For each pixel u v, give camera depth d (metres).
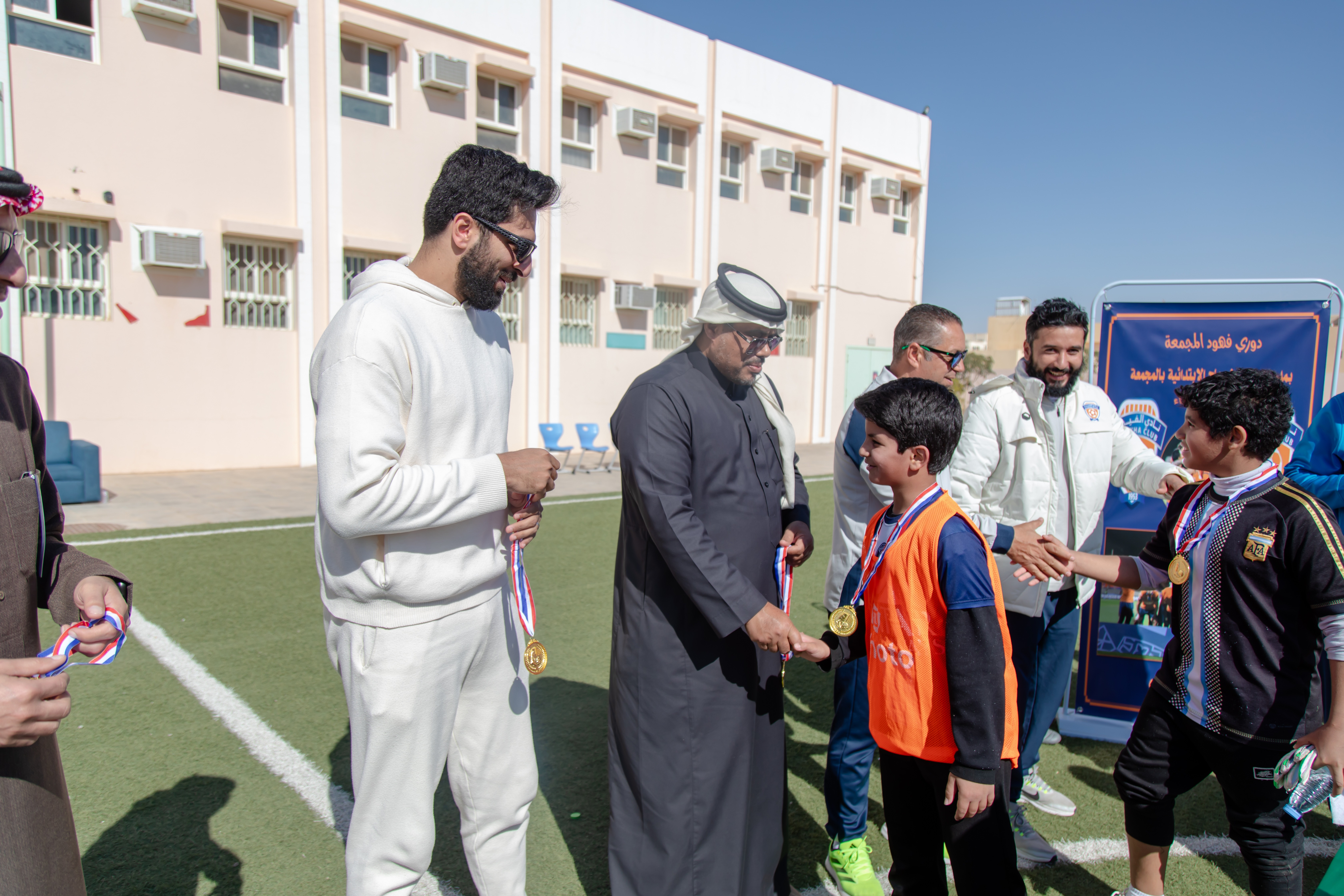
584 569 6.59
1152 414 3.94
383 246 12.00
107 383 10.07
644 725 2.29
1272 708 2.14
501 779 2.24
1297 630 2.12
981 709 1.95
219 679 4.12
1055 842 2.99
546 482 2.04
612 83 14.53
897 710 2.16
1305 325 3.69
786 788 2.51
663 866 2.27
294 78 11.08
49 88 9.45
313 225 11.42
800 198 17.95
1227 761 2.21
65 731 3.54
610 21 14.28
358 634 1.95
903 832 2.26
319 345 1.93
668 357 2.42
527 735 2.30
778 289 17.64
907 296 20.36
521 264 2.02
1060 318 2.97
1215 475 2.30
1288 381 3.73
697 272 16.19
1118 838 3.02
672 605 2.26
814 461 15.21
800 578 6.83
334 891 2.52
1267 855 2.20
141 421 10.36
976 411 3.18
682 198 15.82
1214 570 2.21
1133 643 3.91
